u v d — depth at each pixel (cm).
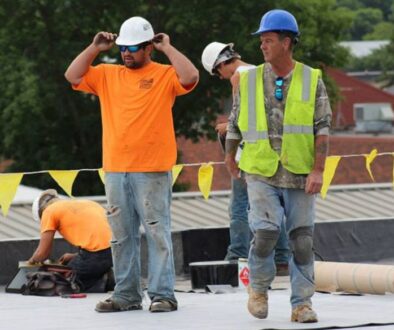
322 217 3509
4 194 2428
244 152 1825
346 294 2278
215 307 2048
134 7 8444
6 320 1952
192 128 9038
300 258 1825
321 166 1800
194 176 11138
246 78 1825
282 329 1753
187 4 8262
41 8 8412
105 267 2453
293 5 8550
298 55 8644
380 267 2247
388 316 1900
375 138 10894
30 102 8100
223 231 2931
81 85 1994
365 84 16100
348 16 9194
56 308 2120
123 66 1995
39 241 2755
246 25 8250
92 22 8475
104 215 2503
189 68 1950
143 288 2491
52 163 8688
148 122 1961
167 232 2000
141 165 1967
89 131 8762
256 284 1853
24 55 8450
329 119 1802
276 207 1811
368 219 3183
